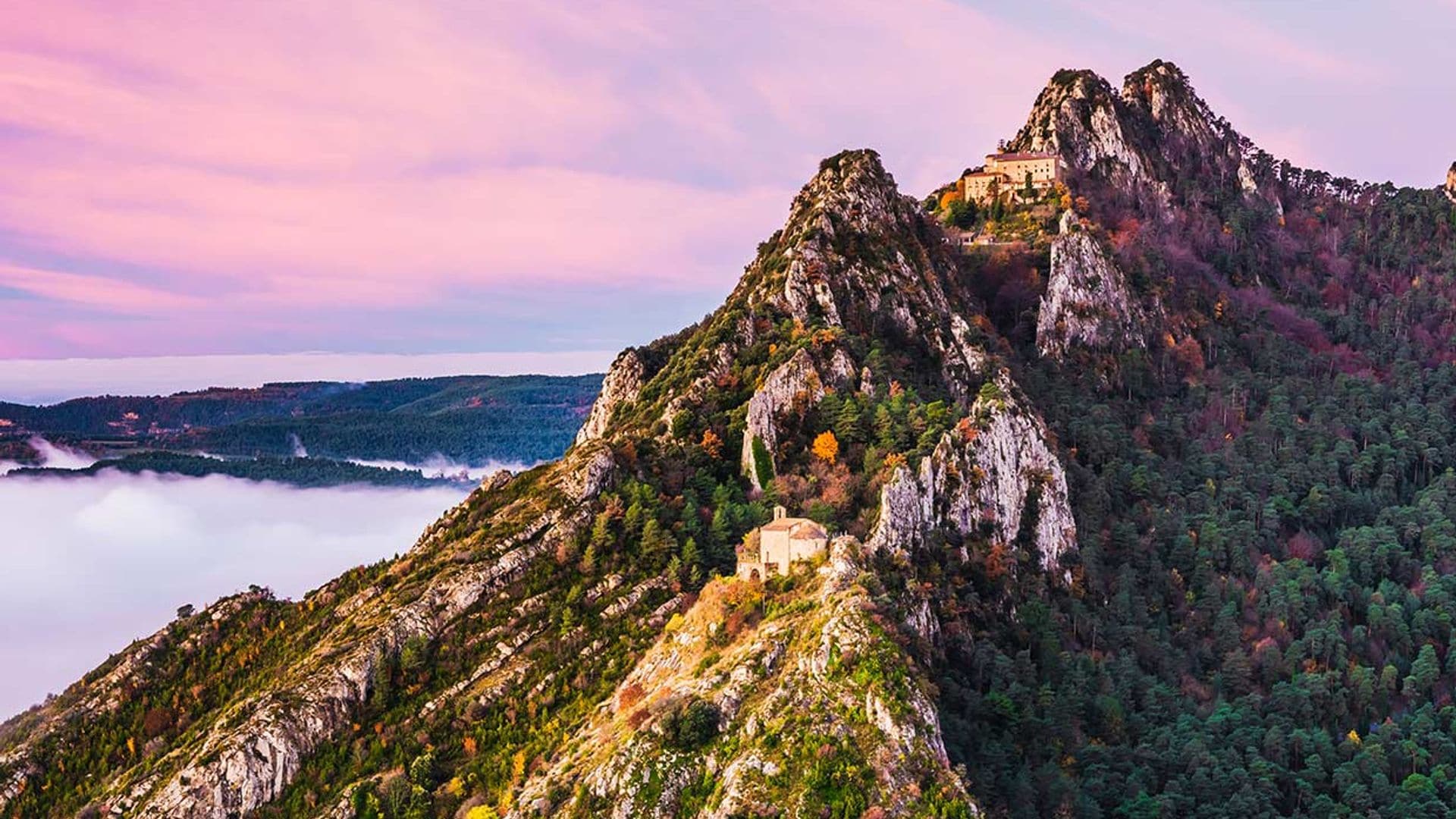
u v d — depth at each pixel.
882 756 163.38
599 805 168.88
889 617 188.00
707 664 188.00
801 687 172.62
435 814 191.38
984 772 187.50
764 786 161.38
